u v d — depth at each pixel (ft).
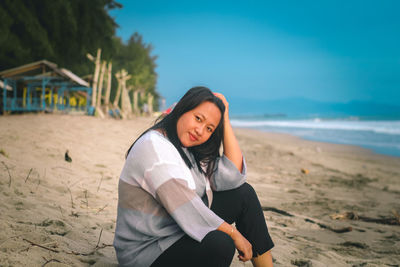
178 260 5.76
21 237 7.70
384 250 11.43
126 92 99.04
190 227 5.63
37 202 10.97
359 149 60.54
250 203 6.94
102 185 15.39
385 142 74.02
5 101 65.77
